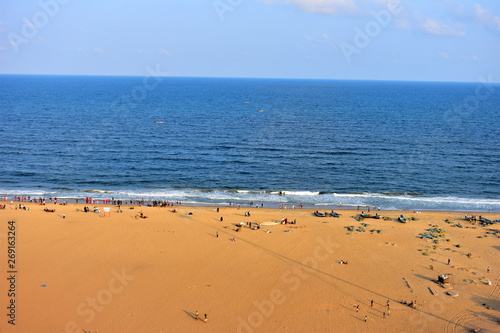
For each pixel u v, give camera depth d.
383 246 50.78
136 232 53.41
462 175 86.88
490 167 92.62
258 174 85.50
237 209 65.00
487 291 40.44
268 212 63.78
